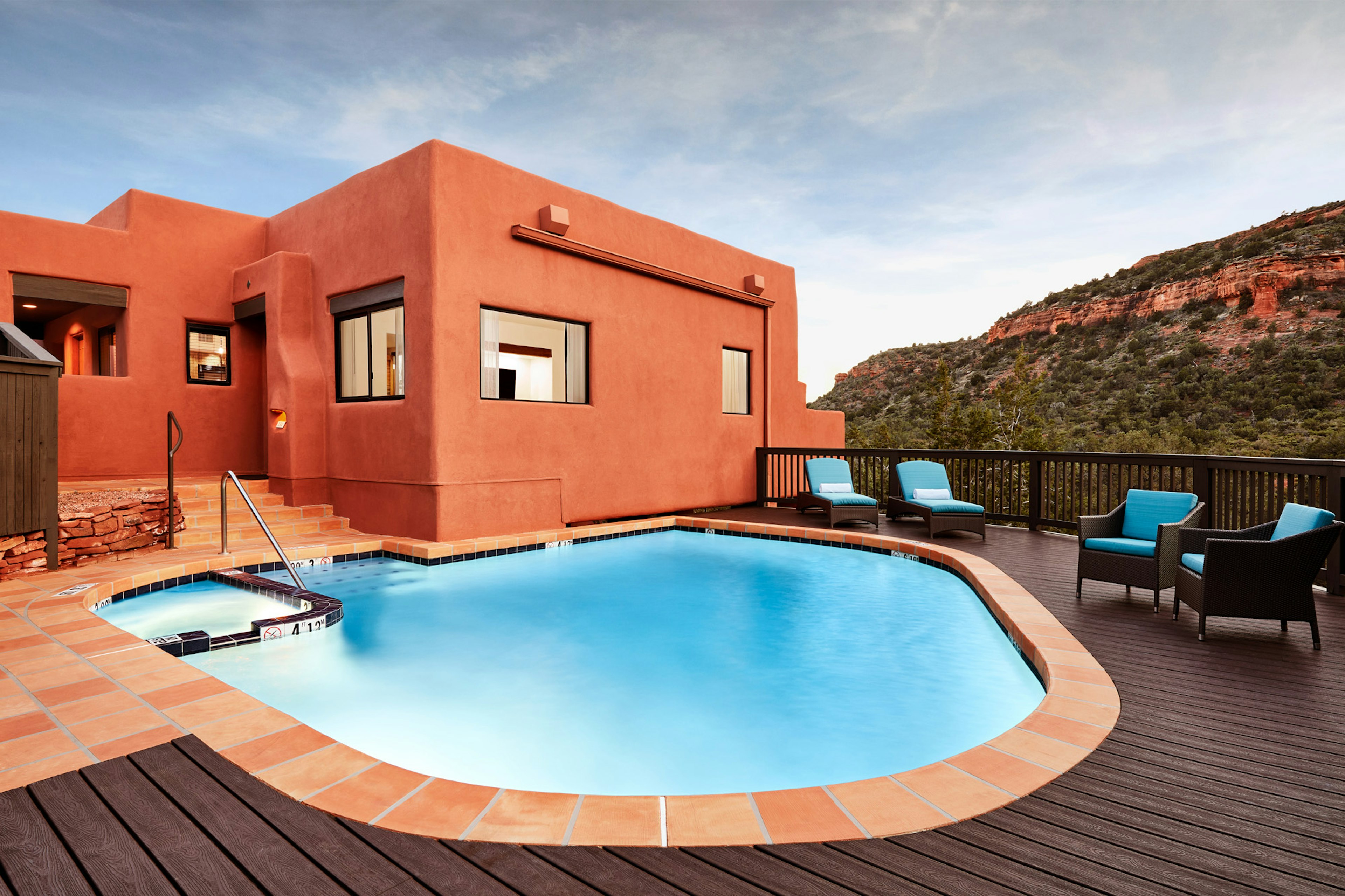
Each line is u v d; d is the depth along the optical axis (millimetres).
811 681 3779
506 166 7738
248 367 9641
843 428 14602
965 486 9602
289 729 2465
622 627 4875
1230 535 4285
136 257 8711
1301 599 3652
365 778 2102
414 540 7207
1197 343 44500
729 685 3727
